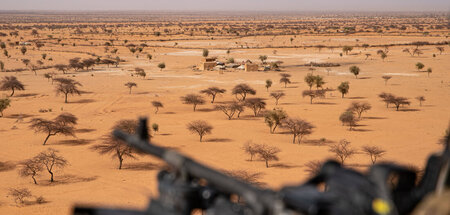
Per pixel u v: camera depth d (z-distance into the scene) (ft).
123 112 274.16
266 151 162.40
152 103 276.21
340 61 573.33
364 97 325.62
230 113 266.16
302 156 171.42
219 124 239.30
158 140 201.46
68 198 125.18
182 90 361.30
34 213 113.09
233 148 186.39
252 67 491.72
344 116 229.86
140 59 618.85
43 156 148.66
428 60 549.54
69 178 144.97
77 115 263.90
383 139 201.26
